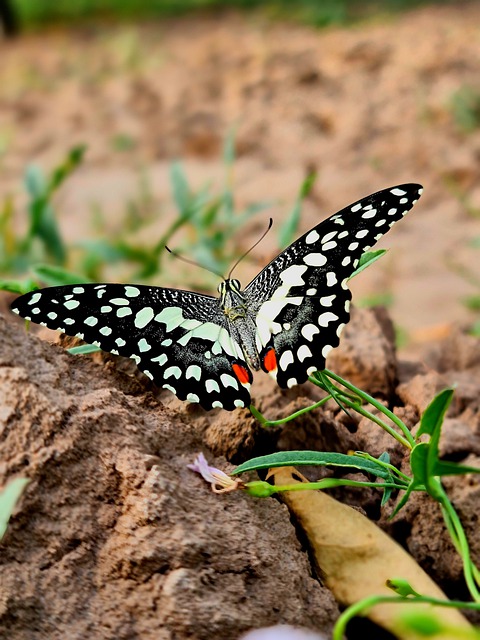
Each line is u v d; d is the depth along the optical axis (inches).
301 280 21.0
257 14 123.6
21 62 106.9
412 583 20.3
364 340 23.9
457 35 82.0
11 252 38.1
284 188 52.8
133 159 63.7
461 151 54.6
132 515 20.0
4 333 20.6
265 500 20.5
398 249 43.8
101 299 20.9
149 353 20.9
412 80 67.5
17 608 19.7
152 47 107.0
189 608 19.6
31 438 20.0
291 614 19.8
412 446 21.0
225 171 57.6
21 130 73.9
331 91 69.1
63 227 49.9
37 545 19.9
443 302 37.4
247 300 21.1
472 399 24.3
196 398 20.8
